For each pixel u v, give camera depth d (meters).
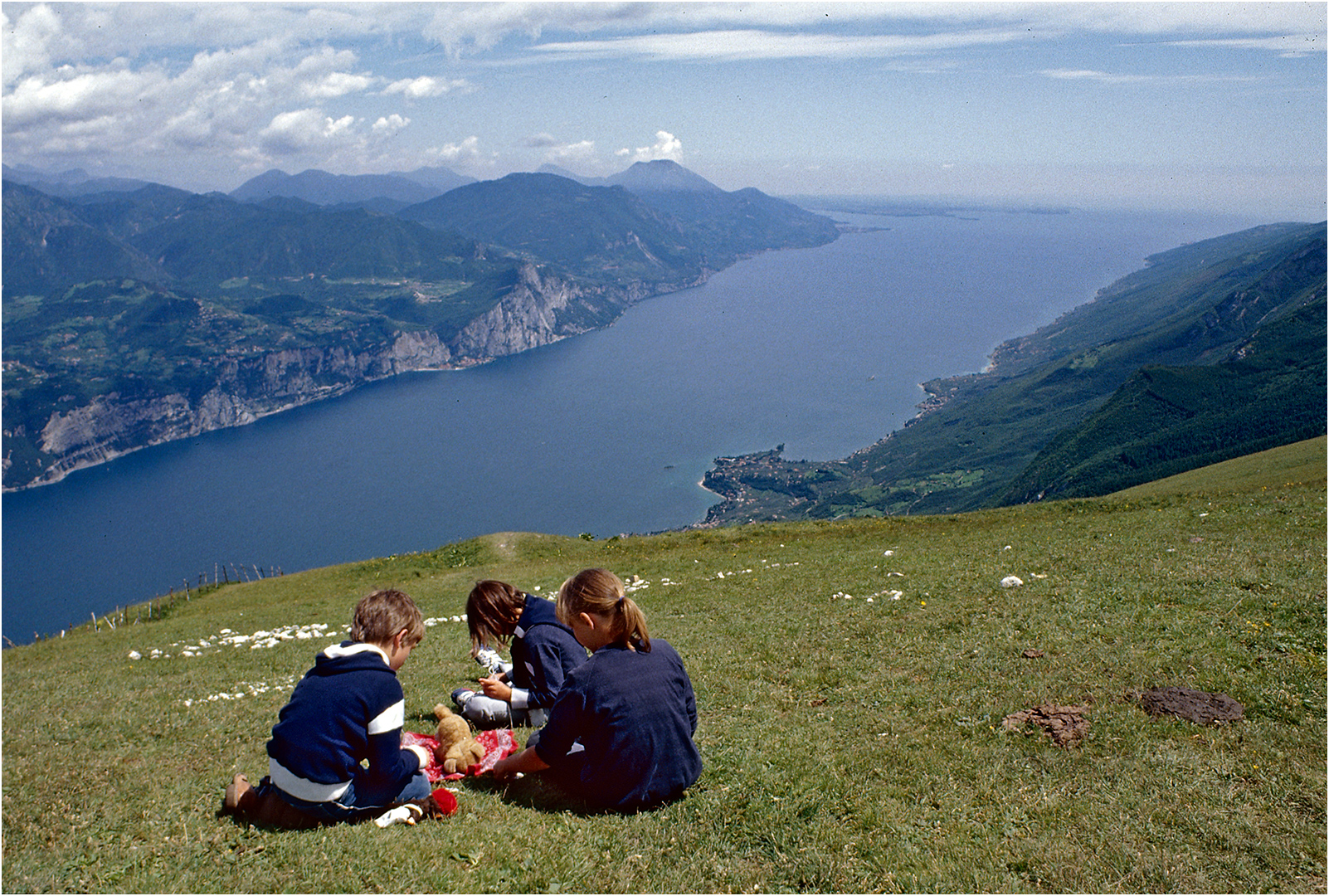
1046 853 7.09
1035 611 16.33
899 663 14.14
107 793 10.26
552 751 8.01
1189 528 26.98
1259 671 11.39
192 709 16.80
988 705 11.20
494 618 10.36
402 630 7.94
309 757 7.38
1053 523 38.16
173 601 60.81
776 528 55.75
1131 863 6.87
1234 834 7.26
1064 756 9.33
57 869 7.36
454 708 12.30
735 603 23.84
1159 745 9.34
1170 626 13.91
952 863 7.00
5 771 12.23
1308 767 8.42
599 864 7.05
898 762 9.48
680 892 6.66
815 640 16.53
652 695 7.88
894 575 24.55
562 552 56.50
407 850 7.11
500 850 7.20
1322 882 6.43
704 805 8.12
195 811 8.66
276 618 40.53
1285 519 26.00
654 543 54.91
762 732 10.81
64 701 20.30
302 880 6.62
